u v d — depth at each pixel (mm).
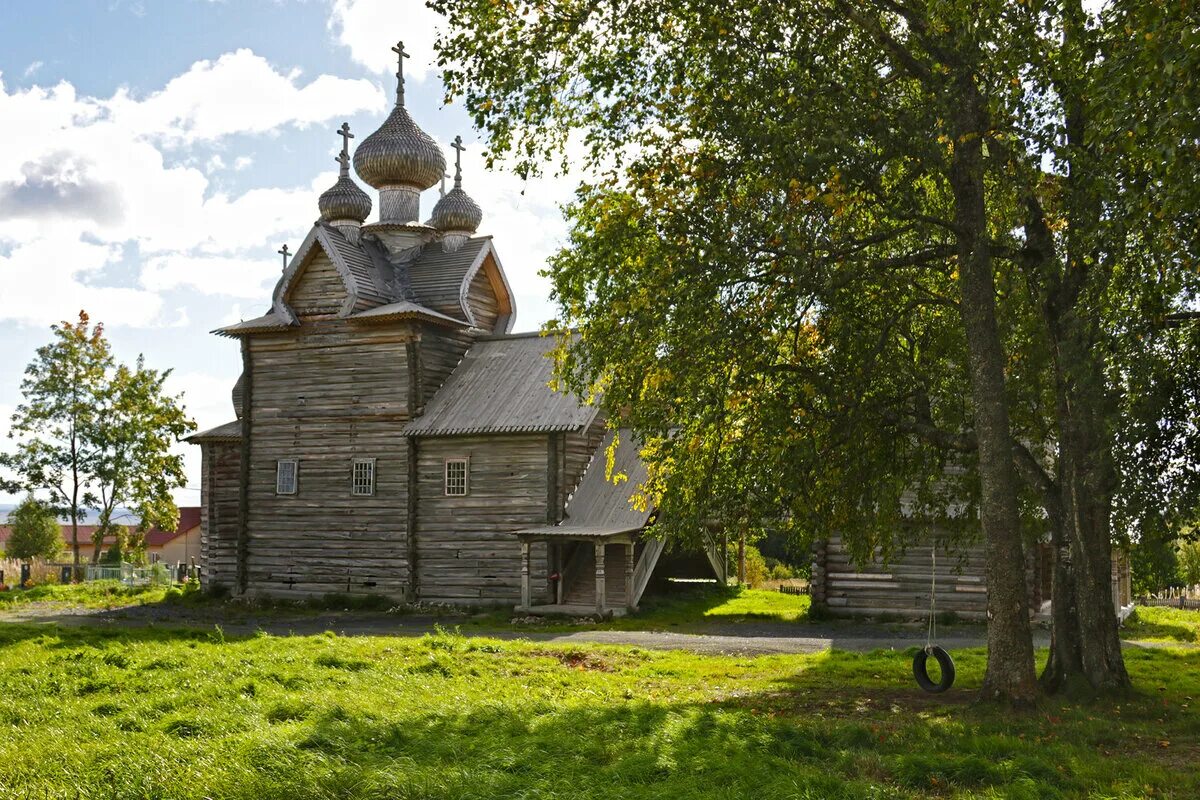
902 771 12086
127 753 12602
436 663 21406
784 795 10680
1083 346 17234
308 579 43781
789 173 16656
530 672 21250
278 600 43750
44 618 37719
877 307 20297
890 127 17094
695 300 17078
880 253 20406
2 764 12289
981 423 17375
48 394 60969
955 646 28156
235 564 46594
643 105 18328
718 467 19984
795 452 19016
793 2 17312
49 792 11125
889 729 14930
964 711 16656
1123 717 16453
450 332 45031
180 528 98312
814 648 27578
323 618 38812
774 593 46750
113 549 81250
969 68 16516
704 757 12320
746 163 17250
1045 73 16016
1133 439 17219
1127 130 13281
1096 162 16359
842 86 17312
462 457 41188
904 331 20766
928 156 16734
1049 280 18406
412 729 14109
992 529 17219
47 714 15805
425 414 42562
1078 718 15766
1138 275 16516
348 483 43469
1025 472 19531
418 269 46531
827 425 19844
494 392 42438
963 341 20656
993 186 19281
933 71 17328
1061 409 18766
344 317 43312
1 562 62625
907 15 17312
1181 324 18031
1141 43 12828
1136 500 17594
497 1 17578
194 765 11930
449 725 14391
